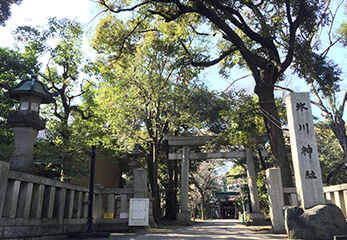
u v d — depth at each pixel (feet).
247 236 26.37
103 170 72.23
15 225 18.38
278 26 44.21
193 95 58.18
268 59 47.21
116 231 32.94
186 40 53.01
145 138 64.23
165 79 59.00
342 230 22.17
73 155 39.83
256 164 79.25
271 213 31.50
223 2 41.22
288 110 28.73
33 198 21.15
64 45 49.96
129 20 50.01
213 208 162.50
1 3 45.03
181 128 70.95
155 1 42.04
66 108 49.73
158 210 58.08
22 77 50.93
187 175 63.00
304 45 43.98
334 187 27.32
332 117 73.87
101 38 49.16
